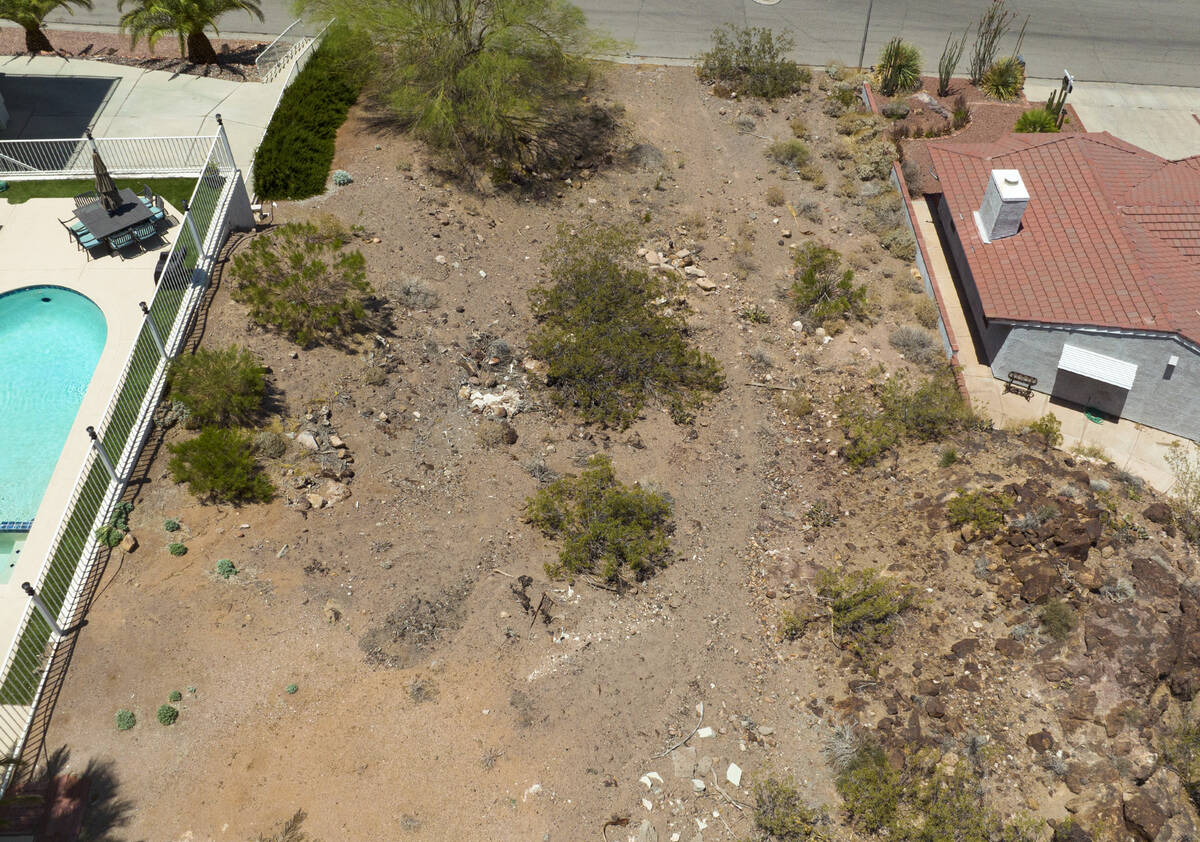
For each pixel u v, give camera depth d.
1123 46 38.00
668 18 37.50
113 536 15.66
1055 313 22.39
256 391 18.23
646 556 17.30
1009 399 23.48
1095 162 25.97
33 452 17.22
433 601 16.03
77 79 28.00
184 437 17.47
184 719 13.89
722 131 31.64
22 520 16.19
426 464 18.47
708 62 33.97
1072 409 23.30
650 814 13.88
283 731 14.00
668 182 28.88
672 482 19.33
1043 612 16.36
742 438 20.77
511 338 22.03
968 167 26.97
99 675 14.19
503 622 15.94
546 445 19.61
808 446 20.91
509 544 17.28
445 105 26.44
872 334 24.52
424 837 13.23
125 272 20.44
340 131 27.86
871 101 33.16
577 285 22.78
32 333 19.38
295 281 20.23
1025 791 14.45
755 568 17.77
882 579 17.30
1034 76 36.19
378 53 28.67
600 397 20.70
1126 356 21.97
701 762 14.56
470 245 24.64
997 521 17.80
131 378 17.27
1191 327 21.39
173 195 22.81
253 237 22.72
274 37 33.06
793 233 27.62
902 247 27.14
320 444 18.16
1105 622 16.19
